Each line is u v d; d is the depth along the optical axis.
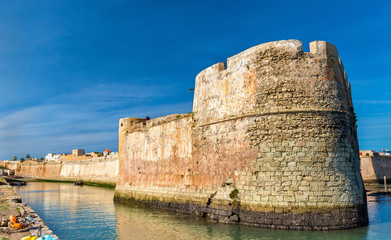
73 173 98.12
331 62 21.92
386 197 42.56
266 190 20.81
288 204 20.05
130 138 39.09
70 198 45.28
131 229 22.97
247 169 22.05
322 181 20.11
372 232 19.75
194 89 29.38
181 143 29.58
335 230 19.67
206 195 25.45
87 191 58.56
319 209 19.78
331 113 21.09
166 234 20.94
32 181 103.62
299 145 20.52
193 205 26.73
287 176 20.38
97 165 82.25
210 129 26.02
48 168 114.75
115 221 26.19
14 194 33.22
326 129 20.78
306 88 21.12
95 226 24.42
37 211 32.72
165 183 31.31
